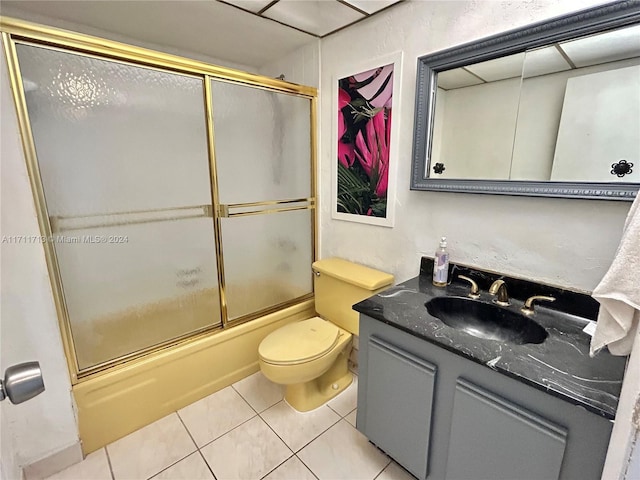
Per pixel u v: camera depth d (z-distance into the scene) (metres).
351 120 1.83
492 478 1.00
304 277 2.28
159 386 1.63
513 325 1.24
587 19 1.00
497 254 1.37
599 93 1.02
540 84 1.13
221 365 1.86
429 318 1.19
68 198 1.28
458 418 1.05
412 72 1.51
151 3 1.50
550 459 0.86
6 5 1.51
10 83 1.09
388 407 1.27
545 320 1.16
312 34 1.84
